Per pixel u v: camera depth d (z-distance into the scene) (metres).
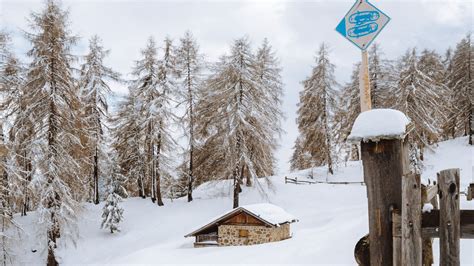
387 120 3.14
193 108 33.03
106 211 27.98
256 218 21.45
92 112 31.62
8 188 19.97
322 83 37.59
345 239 13.66
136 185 37.06
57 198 21.67
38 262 23.19
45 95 21.38
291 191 33.72
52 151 21.47
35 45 22.14
